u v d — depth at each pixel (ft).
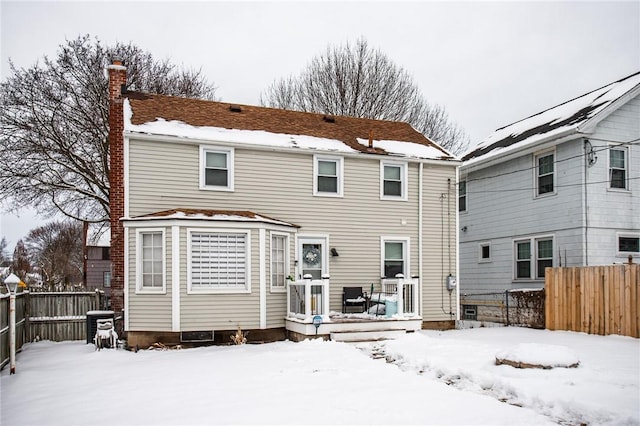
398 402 23.35
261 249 43.75
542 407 22.67
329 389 25.85
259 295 43.50
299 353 36.06
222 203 47.70
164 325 40.91
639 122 55.62
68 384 28.71
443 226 55.98
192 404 23.43
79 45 78.69
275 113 57.82
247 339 43.29
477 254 69.15
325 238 51.19
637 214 54.75
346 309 51.03
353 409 22.27
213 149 47.65
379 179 53.78
